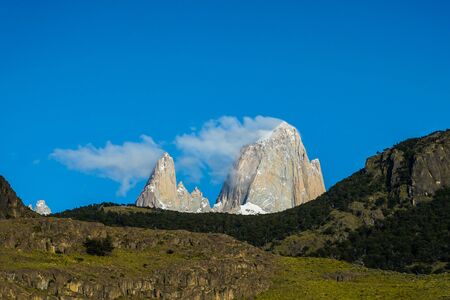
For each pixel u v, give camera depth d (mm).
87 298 175125
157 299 187250
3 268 176000
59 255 199125
